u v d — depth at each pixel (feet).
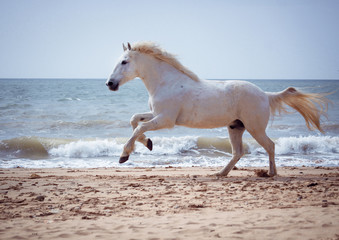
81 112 93.50
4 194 18.12
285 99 24.56
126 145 21.40
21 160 42.45
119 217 13.00
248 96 22.68
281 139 53.21
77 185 21.31
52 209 14.49
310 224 10.77
